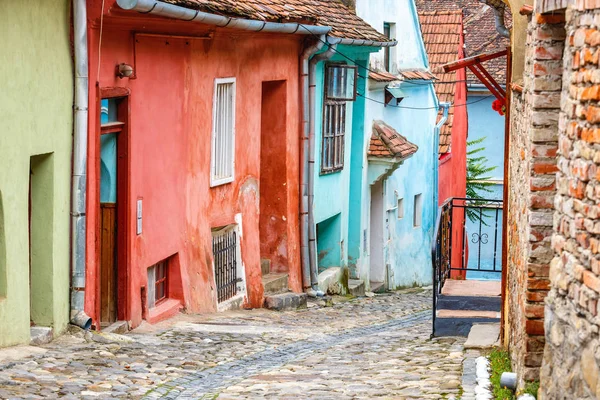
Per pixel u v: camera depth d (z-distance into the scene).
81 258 12.20
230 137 17.53
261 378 10.88
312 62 20.58
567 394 6.59
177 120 15.26
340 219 23.66
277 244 20.03
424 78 29.34
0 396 8.68
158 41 14.45
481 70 13.90
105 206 13.54
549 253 8.45
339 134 23.08
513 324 10.40
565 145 6.89
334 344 14.20
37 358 10.50
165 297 15.42
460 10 34.78
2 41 10.28
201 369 11.31
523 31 10.66
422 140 30.52
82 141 12.10
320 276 22.33
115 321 13.56
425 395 9.48
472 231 39.72
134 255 13.77
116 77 13.12
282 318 17.36
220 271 17.17
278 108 19.77
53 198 11.62
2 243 10.52
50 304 11.69
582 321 6.29
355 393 9.81
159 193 14.65
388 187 27.27
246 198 18.28
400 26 28.19
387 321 18.12
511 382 9.41
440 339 14.11
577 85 6.54
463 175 37.00
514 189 10.80
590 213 6.17
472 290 16.92
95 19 12.23
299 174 20.52
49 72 11.39
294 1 20.27
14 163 10.63
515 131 10.89
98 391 9.43
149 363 11.21
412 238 30.16
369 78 24.80
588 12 6.25
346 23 22.12
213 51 16.52
